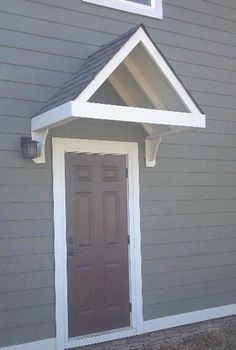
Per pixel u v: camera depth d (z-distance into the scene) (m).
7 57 4.82
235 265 6.42
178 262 5.88
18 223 4.77
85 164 5.32
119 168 5.54
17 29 4.89
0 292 4.64
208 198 6.21
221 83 6.43
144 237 5.63
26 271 4.79
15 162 4.79
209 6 6.37
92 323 5.23
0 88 4.76
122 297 5.45
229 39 6.54
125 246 5.52
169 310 5.76
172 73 4.73
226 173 6.41
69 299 5.10
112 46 4.73
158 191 5.78
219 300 6.21
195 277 6.02
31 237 4.84
